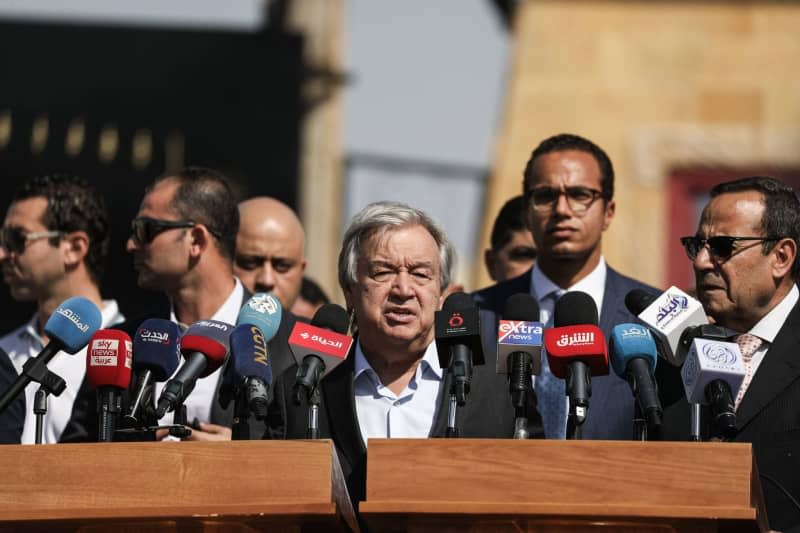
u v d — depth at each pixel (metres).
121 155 29.03
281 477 11.62
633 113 29.61
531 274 17.16
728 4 30.14
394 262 14.44
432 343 14.69
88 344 13.46
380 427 14.48
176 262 16.73
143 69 29.47
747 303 15.14
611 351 13.36
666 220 29.20
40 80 29.31
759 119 29.61
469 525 11.77
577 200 16.80
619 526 11.62
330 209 28.81
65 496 11.78
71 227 17.66
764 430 14.37
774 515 13.96
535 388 16.05
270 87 29.36
